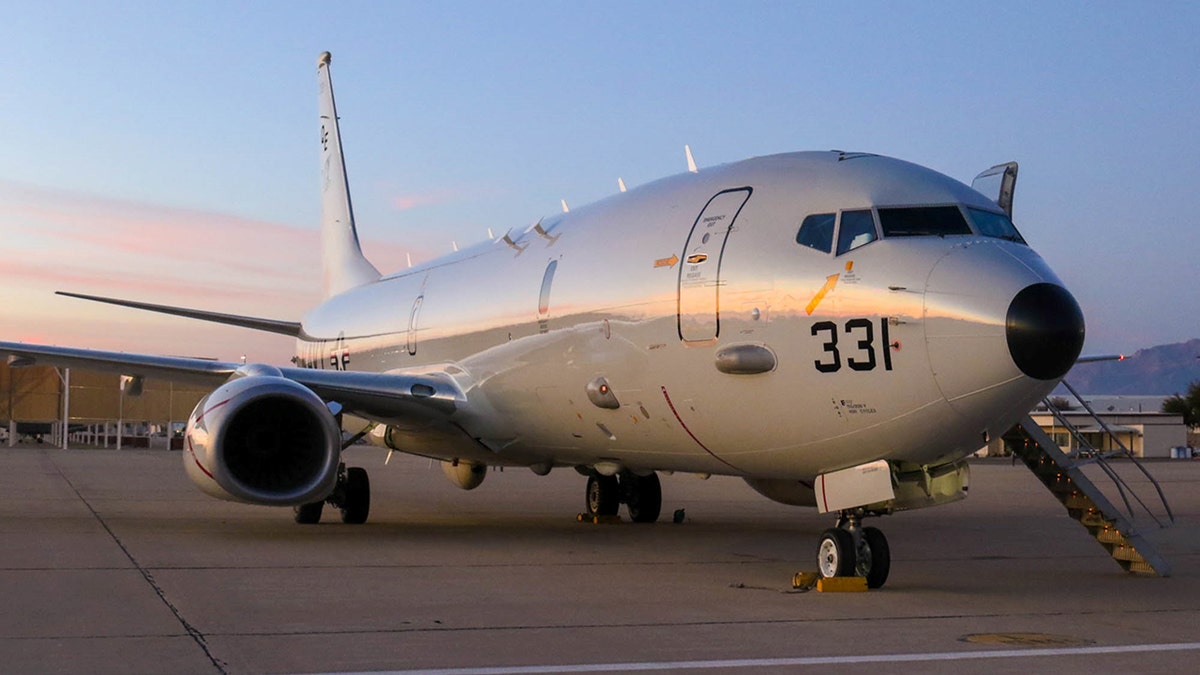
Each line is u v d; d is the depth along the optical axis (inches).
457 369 586.2
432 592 366.6
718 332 408.5
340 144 952.3
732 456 428.8
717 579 406.9
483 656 264.7
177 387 2190.0
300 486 490.9
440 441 596.7
